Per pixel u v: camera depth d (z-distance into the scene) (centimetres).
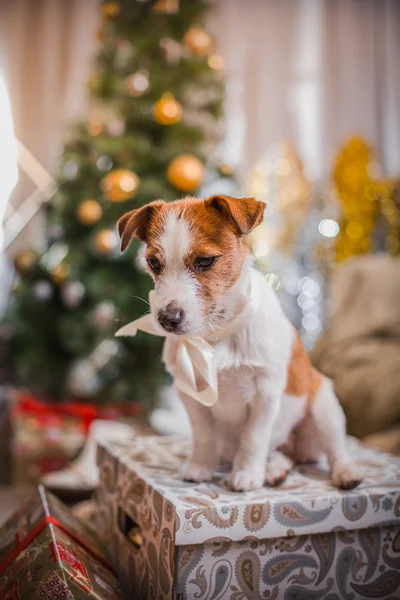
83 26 405
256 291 113
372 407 209
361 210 322
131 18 294
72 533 116
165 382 287
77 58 406
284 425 125
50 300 289
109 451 137
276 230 347
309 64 405
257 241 321
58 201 279
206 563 99
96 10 404
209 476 116
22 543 110
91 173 279
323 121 401
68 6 407
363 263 262
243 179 389
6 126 397
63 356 297
